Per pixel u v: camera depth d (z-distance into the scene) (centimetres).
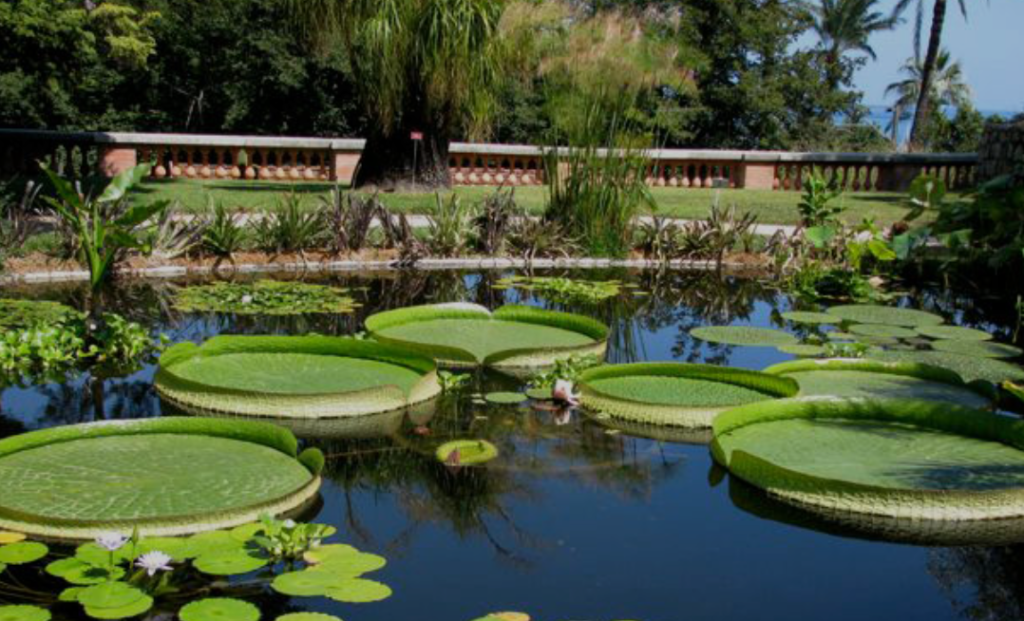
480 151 1742
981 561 299
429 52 1212
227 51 2520
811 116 3019
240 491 312
